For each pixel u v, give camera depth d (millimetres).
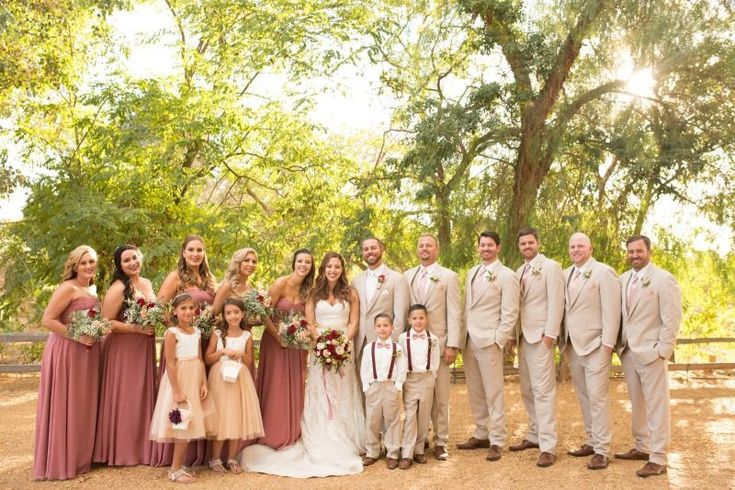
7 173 12852
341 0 14633
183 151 13812
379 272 6551
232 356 5852
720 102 10133
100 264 13445
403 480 5555
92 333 5586
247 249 6266
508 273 6402
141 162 13719
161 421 5508
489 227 10898
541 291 6332
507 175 11062
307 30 14250
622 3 9984
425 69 12234
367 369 6094
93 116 14172
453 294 6402
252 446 6113
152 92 13367
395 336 6336
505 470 5809
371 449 6133
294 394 6336
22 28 11945
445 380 6324
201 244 6270
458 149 10977
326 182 14945
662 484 5316
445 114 10766
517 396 9820
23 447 6703
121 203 13570
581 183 10750
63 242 12570
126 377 5980
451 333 6332
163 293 6121
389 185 12328
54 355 5664
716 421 7797
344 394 6395
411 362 6039
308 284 6598
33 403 9312
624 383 11000
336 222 14367
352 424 6367
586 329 6082
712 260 11695
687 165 10117
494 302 6406
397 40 12875
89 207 12102
